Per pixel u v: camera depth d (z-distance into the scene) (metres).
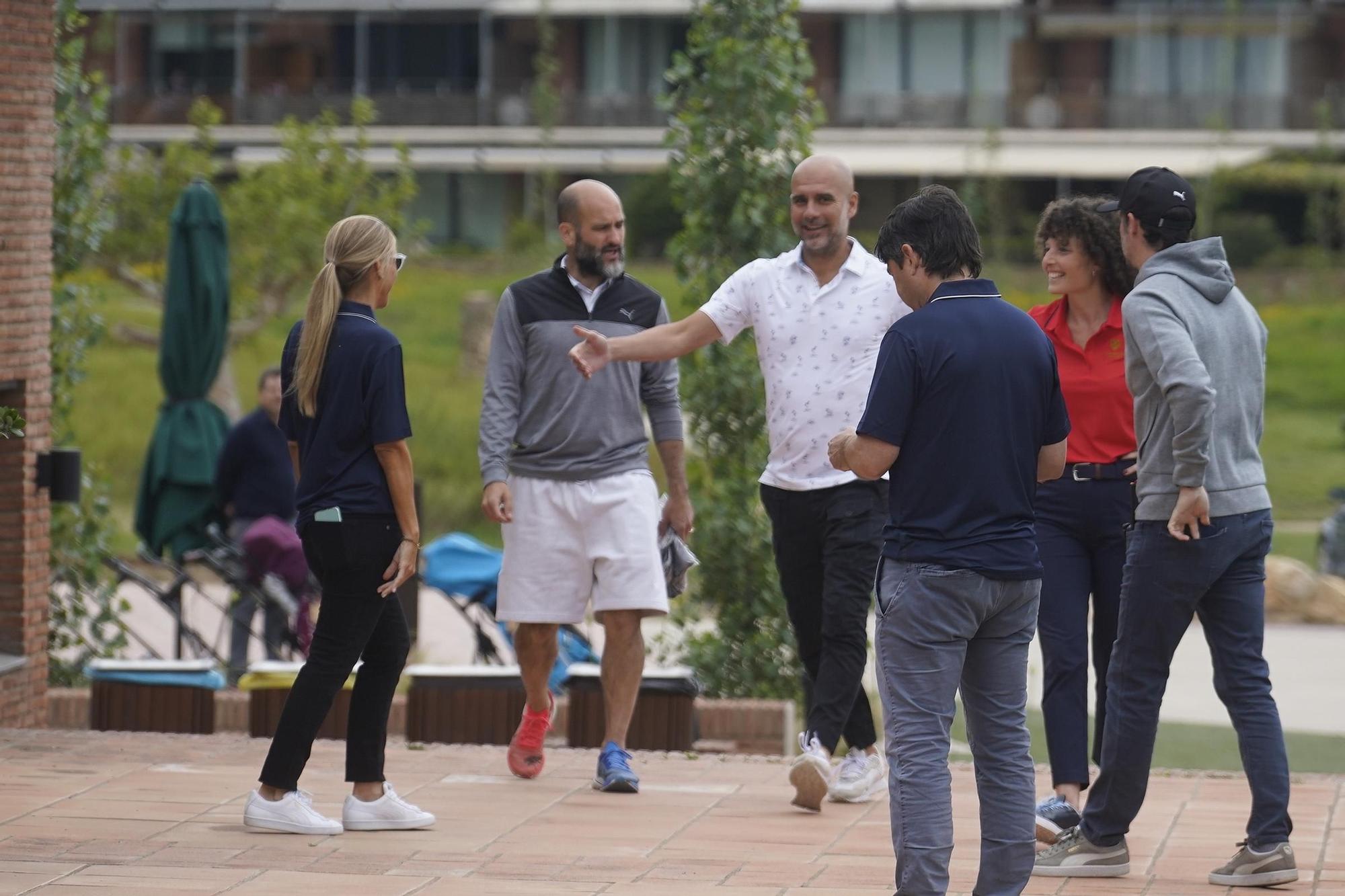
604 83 179.75
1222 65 171.38
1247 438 17.28
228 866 17.36
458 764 23.20
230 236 72.62
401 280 140.88
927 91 173.50
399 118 178.38
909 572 14.52
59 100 36.28
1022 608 14.78
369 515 18.31
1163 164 163.12
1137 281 17.52
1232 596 17.41
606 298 21.78
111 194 69.81
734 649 32.72
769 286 20.89
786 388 20.83
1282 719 37.00
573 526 21.62
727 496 32.47
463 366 102.31
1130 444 19.34
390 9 178.12
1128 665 17.39
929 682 14.48
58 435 35.69
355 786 19.22
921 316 14.61
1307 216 154.50
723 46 32.03
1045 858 17.81
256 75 179.62
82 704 30.61
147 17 177.50
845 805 21.08
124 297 124.12
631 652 21.75
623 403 21.75
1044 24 172.00
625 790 21.39
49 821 19.14
